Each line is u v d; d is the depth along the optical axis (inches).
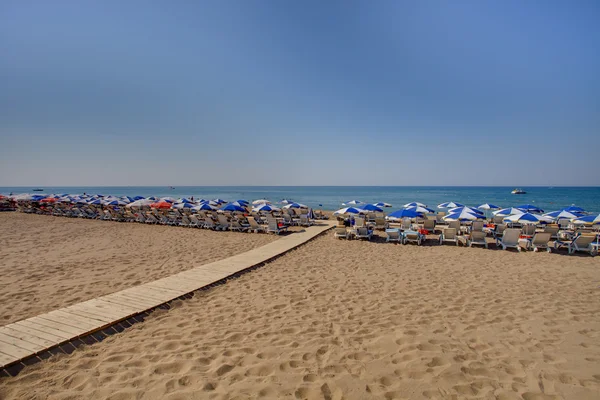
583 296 253.1
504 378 141.8
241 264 338.6
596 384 136.7
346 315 212.2
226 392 131.2
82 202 964.0
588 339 179.2
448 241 513.3
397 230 517.3
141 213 751.1
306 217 698.2
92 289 261.6
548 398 128.0
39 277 296.7
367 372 146.1
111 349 166.6
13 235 548.7
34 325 184.9
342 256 401.7
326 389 133.8
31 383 137.1
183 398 127.4
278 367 149.8
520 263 370.6
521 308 226.5
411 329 190.9
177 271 318.3
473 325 197.2
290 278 299.4
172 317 208.5
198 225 679.7
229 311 218.8
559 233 529.7
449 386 135.7
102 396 128.6
